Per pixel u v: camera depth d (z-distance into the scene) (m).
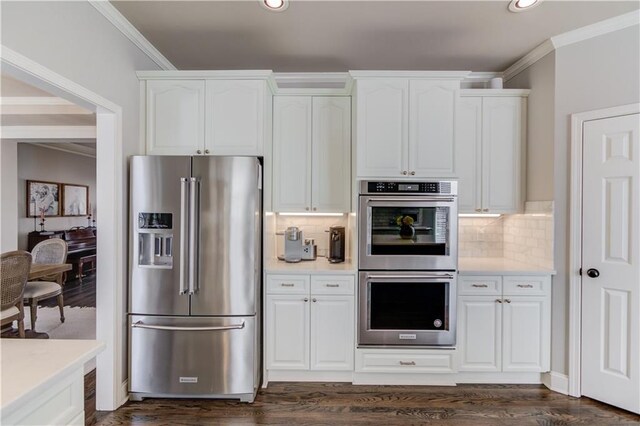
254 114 2.57
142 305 2.37
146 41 2.61
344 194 2.90
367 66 3.11
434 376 2.62
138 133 2.56
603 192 2.35
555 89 2.54
